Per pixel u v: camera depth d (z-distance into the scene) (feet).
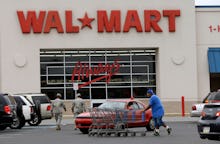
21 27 146.10
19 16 146.00
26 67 146.72
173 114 148.87
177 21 151.33
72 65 151.23
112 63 152.35
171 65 150.51
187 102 150.51
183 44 151.02
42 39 146.92
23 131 99.71
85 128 90.48
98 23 148.46
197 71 152.76
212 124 61.31
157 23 150.30
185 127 104.42
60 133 92.99
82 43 148.15
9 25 146.10
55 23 147.13
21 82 146.30
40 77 148.87
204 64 153.48
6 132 96.73
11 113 95.45
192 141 71.92
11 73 146.10
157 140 74.54
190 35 151.43
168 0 151.12
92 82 151.74
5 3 146.00
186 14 151.53
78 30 147.84
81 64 151.43
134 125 91.56
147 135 85.05
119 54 152.66
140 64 153.28
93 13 148.87
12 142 74.02
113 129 85.15
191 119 133.69
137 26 149.38
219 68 152.56
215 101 109.40
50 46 147.02
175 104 150.10
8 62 145.89
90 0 148.87
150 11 150.20
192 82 151.02
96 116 85.87
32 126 116.98
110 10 149.38
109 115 85.40
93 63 151.94
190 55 151.23
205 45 153.69
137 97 152.76
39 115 117.60
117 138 79.71
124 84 152.56
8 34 146.00
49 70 150.41
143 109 93.30
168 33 150.61
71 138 80.84
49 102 120.16
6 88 145.59
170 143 69.36
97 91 151.94
